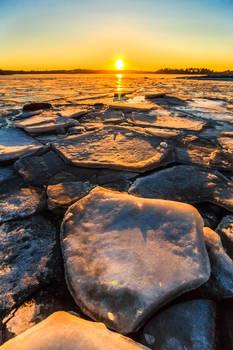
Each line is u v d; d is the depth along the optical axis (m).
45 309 0.59
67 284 0.63
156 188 1.15
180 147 1.89
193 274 0.59
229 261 0.67
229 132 2.40
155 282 0.57
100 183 1.28
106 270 0.62
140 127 2.52
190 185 1.19
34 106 3.60
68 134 2.30
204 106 4.30
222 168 1.47
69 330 0.46
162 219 0.78
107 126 2.35
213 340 0.50
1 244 0.80
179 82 13.41
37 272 0.70
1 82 12.75
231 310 0.57
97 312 0.55
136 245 0.69
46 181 1.30
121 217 0.81
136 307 0.53
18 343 0.43
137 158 1.55
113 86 9.88
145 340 0.50
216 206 1.05
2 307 0.60
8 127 2.53
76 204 0.92
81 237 0.75
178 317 0.54
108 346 0.43
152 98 5.45
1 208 1.02
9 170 1.47
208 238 0.75
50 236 0.86
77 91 7.36
